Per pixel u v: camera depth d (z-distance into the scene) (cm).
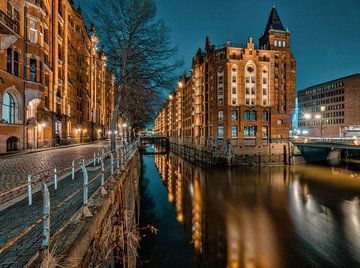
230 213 2336
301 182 3675
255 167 4903
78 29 4331
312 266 1388
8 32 1833
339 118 8500
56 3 3095
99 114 6250
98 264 536
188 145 7844
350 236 1786
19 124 2147
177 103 10131
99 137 6209
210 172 4481
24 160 1561
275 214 2286
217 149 5219
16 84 2112
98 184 910
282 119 5403
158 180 4144
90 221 500
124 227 1048
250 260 1475
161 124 16938
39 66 2419
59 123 3272
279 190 3216
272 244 1675
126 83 2155
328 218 2158
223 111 5288
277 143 5272
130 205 1548
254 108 5297
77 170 1228
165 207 2634
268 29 5678
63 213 573
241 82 5306
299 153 5353
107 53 2103
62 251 368
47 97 2872
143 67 2134
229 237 1794
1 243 424
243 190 3241
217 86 5444
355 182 3644
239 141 5191
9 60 2069
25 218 548
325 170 4591
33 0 2344
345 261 1438
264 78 5447
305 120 10256
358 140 3869
